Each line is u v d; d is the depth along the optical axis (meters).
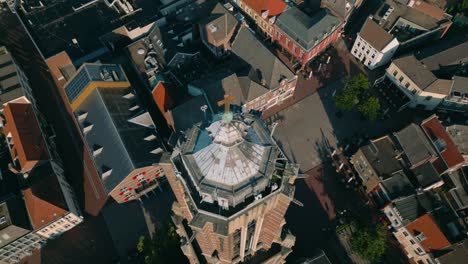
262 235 64.38
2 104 118.06
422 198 99.06
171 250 92.06
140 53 128.12
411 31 134.38
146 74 126.19
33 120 114.56
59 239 106.75
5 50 137.25
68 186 112.50
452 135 107.94
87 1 142.25
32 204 97.12
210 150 46.91
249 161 46.66
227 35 127.38
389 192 101.06
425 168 104.56
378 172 103.44
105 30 136.88
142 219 109.69
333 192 111.56
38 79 136.25
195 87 113.12
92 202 112.31
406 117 124.56
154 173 102.94
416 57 125.44
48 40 134.62
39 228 96.62
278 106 127.94
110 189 97.56
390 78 127.12
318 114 126.06
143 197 112.00
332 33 130.25
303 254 101.06
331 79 133.75
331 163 116.62
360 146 118.88
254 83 114.38
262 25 141.00
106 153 101.06
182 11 139.50
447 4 146.50
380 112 125.56
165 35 128.75
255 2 138.62
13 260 101.81
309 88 131.75
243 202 47.75
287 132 122.50
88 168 117.94
